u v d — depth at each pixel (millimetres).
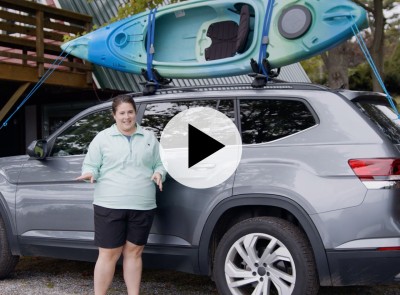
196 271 4086
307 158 3734
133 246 3914
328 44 5105
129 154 3850
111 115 4730
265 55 4863
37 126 12078
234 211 4070
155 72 5539
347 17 5016
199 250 4023
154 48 6070
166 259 4184
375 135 3635
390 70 25672
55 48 9594
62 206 4633
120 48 6336
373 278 3523
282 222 3773
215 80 11633
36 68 9242
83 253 4562
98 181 3908
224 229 4191
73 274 5477
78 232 4566
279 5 5293
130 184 3824
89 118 4848
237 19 5742
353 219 3510
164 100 4496
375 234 3467
